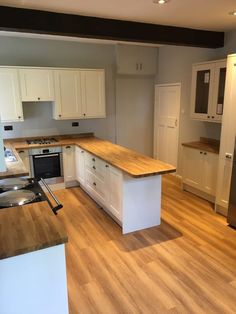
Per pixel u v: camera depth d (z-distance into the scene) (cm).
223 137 356
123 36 332
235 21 340
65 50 489
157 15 310
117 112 567
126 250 294
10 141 475
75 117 488
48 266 150
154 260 275
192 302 219
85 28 310
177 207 406
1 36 439
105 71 534
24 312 151
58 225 160
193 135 497
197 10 294
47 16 290
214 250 292
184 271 258
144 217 336
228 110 342
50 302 157
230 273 254
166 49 539
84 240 315
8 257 133
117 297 225
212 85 396
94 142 470
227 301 220
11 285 144
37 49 468
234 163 331
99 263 271
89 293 230
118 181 321
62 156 470
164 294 228
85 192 470
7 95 432
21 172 285
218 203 380
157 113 594
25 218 169
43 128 501
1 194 213
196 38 383
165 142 579
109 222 359
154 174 288
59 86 463
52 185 477
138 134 601
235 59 323
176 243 307
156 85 584
